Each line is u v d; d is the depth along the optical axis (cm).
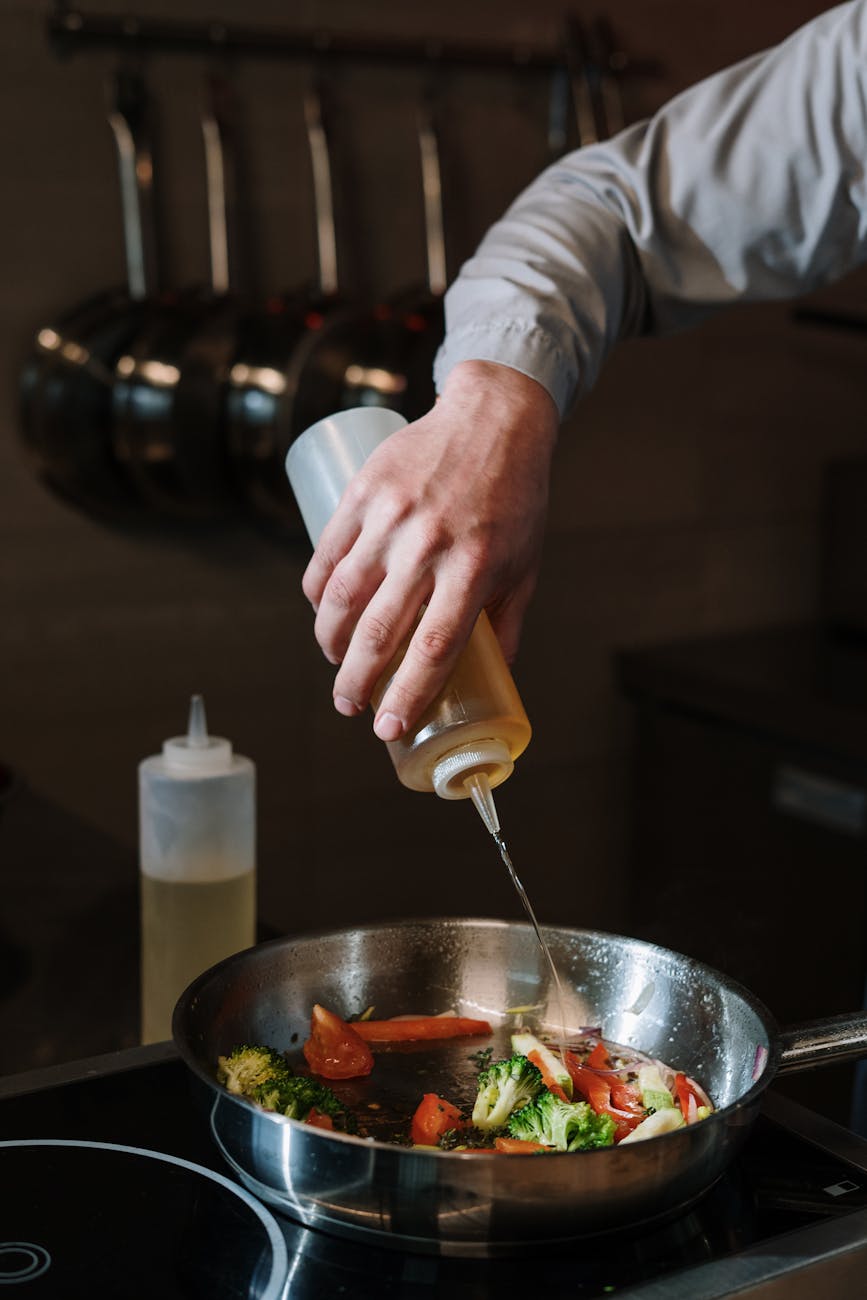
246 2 195
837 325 225
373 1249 63
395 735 80
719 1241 63
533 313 97
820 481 256
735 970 121
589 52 217
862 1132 111
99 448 188
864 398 258
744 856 221
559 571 233
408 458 84
